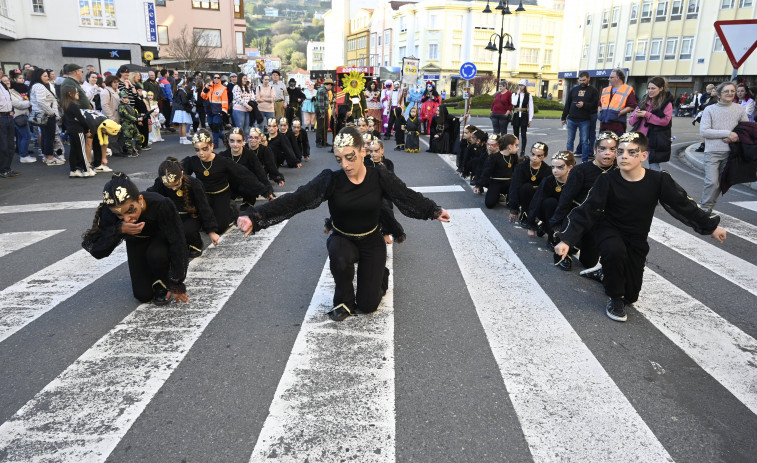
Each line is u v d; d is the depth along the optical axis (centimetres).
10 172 1011
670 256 570
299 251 582
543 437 275
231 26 4734
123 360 347
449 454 262
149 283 432
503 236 650
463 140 1040
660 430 283
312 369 338
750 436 279
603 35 4941
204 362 346
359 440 272
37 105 1120
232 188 615
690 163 1225
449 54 6097
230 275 507
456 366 344
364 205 396
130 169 1111
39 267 525
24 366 340
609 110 999
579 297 461
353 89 1580
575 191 492
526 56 6284
